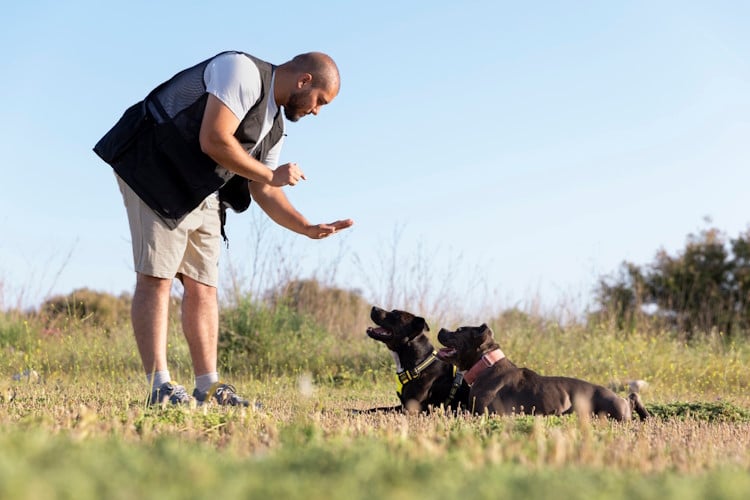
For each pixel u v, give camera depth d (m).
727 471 2.45
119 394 6.65
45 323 11.85
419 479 1.99
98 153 5.50
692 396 9.59
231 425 3.98
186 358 10.66
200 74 5.28
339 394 8.77
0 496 1.41
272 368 10.74
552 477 2.10
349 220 6.11
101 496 1.58
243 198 5.95
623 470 2.65
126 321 12.48
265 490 1.71
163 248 5.45
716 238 22.55
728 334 16.69
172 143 5.29
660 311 18.48
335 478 1.95
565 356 11.73
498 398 6.22
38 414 4.32
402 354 7.29
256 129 5.37
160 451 2.46
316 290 13.08
